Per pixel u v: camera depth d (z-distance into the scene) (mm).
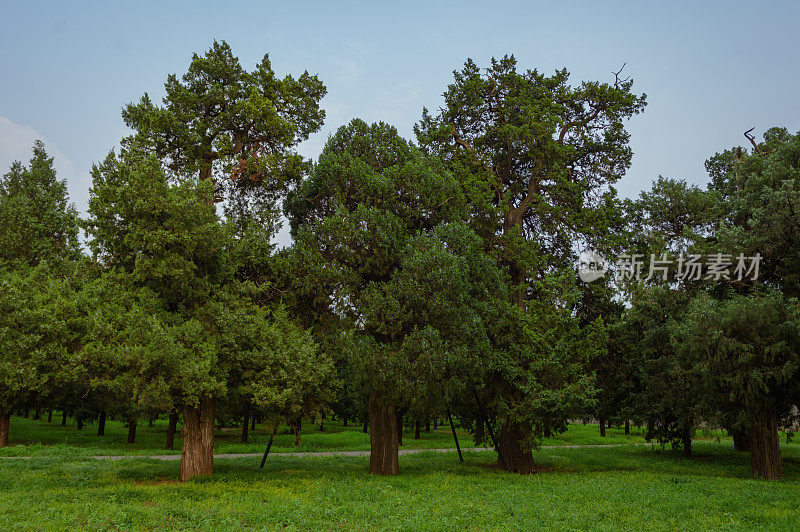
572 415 21297
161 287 17453
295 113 22766
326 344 19281
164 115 19000
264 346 16953
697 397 21953
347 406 47969
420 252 18359
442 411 23062
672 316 24453
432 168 21469
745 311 18109
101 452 27578
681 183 27359
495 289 20859
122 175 16672
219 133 20672
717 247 21000
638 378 28172
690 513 12844
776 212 18781
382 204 19922
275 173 21109
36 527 10500
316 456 28219
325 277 18500
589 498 14906
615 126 26141
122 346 15148
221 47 20953
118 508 12500
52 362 19453
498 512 12641
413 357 17625
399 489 16297
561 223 24219
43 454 25859
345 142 21797
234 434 45844
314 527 11211
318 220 19734
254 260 19234
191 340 16031
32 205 34188
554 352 20406
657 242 25516
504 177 26359
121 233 17094
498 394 21453
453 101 26188
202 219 17031
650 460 27594
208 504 13359
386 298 17953
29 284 26031
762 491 15984
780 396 19125
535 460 27109
